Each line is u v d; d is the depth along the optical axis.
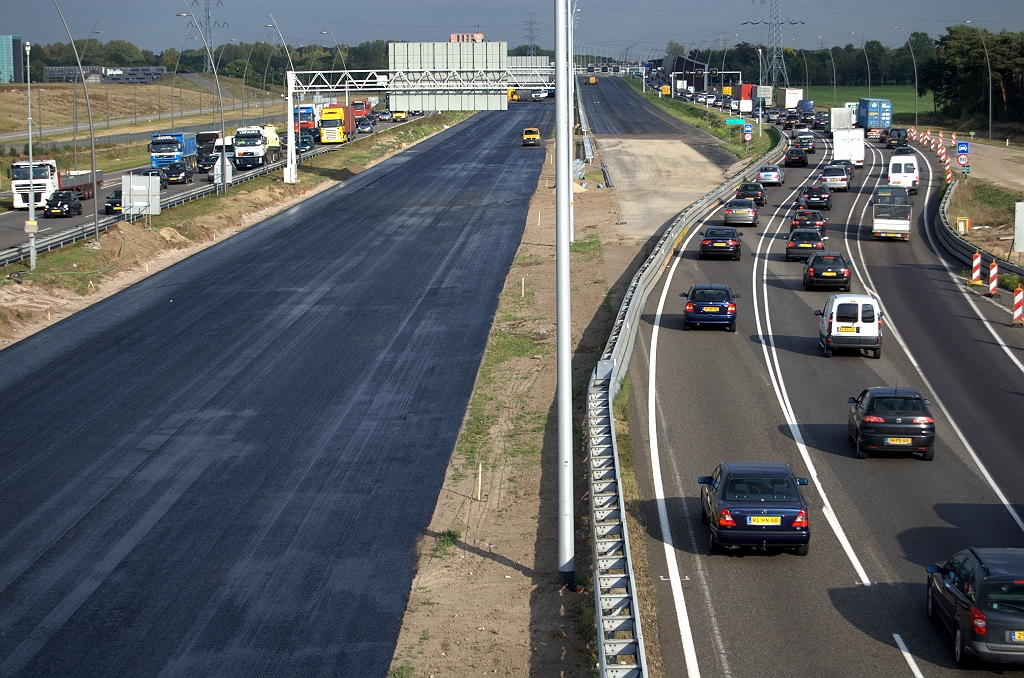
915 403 23.33
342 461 25.17
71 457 25.50
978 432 25.61
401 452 25.72
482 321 38.75
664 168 91.69
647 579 17.64
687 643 15.40
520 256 51.78
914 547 18.86
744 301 41.59
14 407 29.38
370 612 17.80
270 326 38.31
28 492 23.39
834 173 75.94
